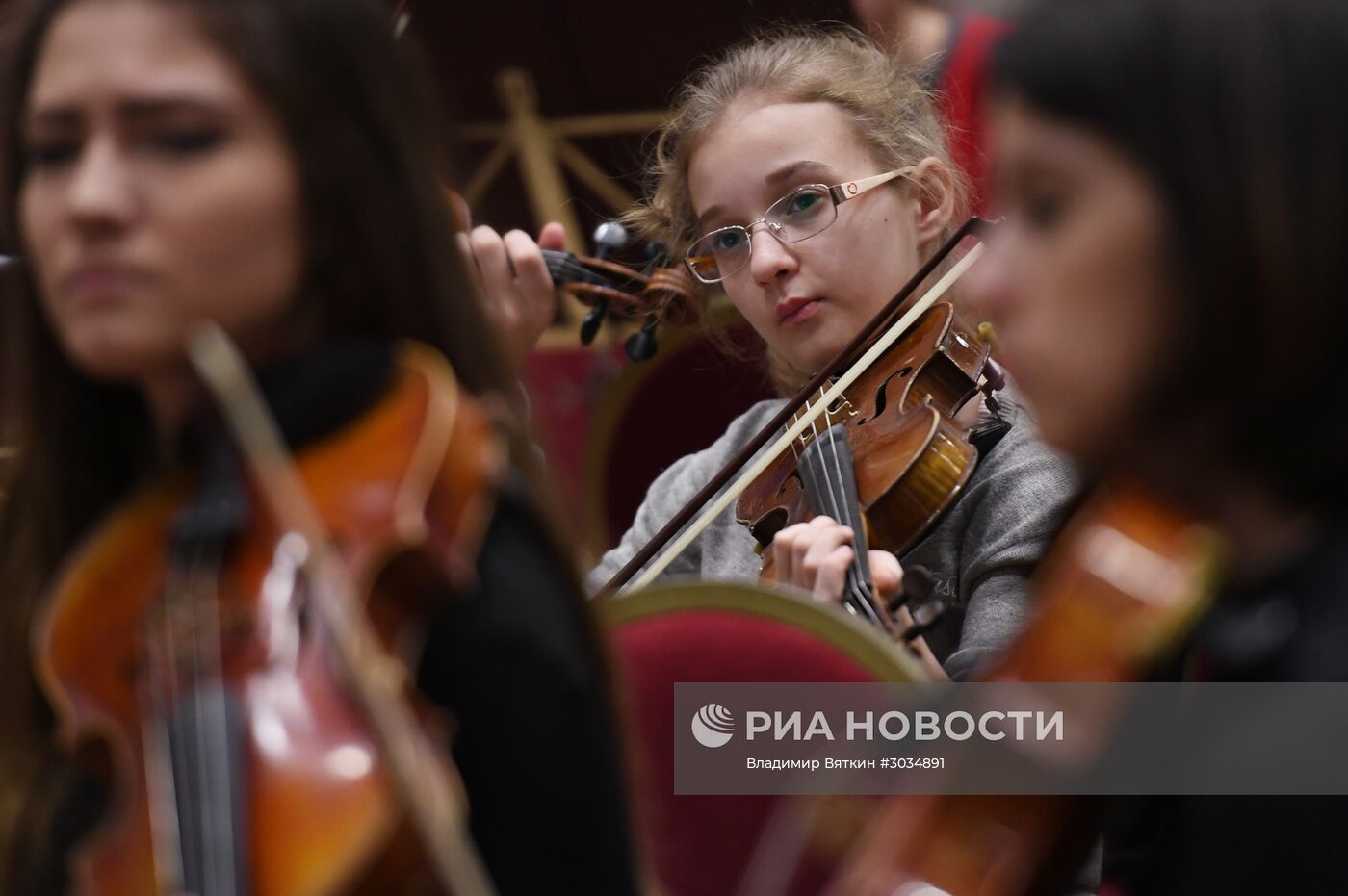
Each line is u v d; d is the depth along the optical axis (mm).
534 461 5566
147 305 5094
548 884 4965
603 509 16375
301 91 5250
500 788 4945
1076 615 5152
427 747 4684
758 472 11258
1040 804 5234
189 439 5473
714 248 11375
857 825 7523
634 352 11742
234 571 5145
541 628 5035
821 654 7980
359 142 5383
